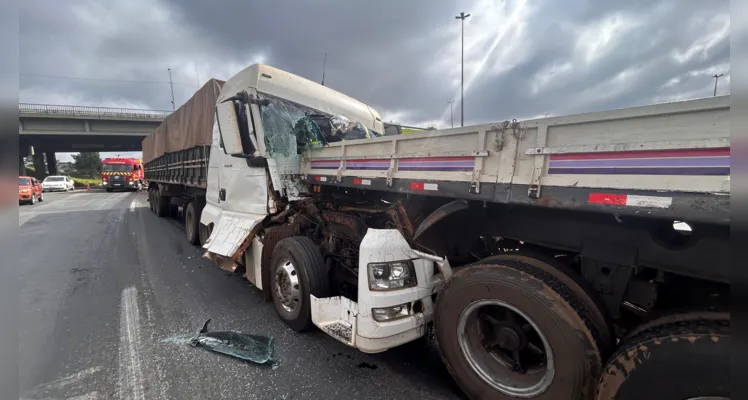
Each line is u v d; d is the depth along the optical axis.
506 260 2.19
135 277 5.32
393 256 2.61
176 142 8.77
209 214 5.74
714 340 1.45
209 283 5.06
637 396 1.65
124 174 32.31
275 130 4.41
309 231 4.14
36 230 9.52
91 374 2.76
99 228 9.91
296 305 3.49
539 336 1.98
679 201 1.46
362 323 2.57
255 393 2.54
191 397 2.48
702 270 1.66
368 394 2.54
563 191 1.83
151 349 3.15
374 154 3.06
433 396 2.52
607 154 1.68
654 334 1.65
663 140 1.51
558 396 1.92
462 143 2.31
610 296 2.02
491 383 2.21
